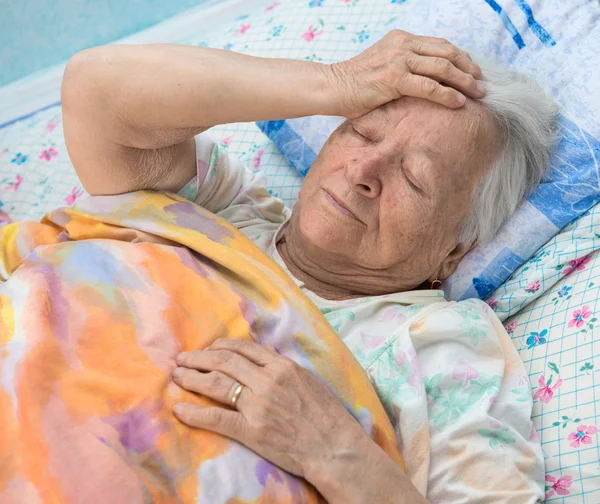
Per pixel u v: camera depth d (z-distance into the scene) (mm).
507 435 1059
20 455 814
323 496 923
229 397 915
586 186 1264
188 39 2064
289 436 910
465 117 1134
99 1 2039
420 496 929
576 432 1094
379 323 1177
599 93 1301
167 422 878
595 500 1049
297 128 1540
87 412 854
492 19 1438
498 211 1261
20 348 896
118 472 806
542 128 1268
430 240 1193
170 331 972
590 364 1134
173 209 1163
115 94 1073
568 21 1408
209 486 853
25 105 1953
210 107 1076
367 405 1010
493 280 1298
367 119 1134
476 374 1101
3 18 1986
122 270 1024
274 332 1023
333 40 1696
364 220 1136
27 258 1069
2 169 1718
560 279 1273
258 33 1785
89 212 1156
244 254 1113
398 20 1534
